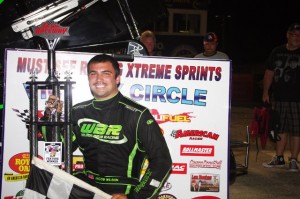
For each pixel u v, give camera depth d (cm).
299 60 621
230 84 351
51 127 293
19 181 339
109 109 283
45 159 289
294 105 629
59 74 340
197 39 1470
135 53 421
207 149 352
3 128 336
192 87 349
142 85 346
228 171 353
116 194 266
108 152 280
